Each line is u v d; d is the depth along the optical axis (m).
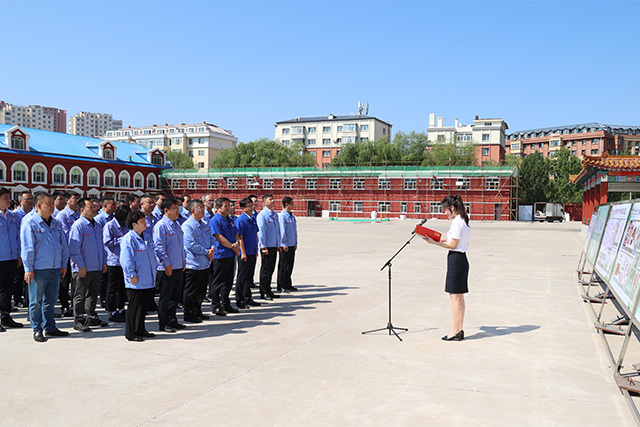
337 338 6.39
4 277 7.05
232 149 82.62
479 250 19.23
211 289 8.13
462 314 6.27
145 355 5.63
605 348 5.90
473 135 90.00
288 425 3.80
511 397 4.40
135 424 3.80
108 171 55.25
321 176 64.12
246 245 8.55
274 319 7.54
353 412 4.05
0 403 4.20
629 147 111.12
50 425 3.78
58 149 50.78
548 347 6.00
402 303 8.73
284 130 100.88
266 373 5.00
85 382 4.73
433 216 59.03
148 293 6.49
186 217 10.20
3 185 44.91
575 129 115.62
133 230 6.33
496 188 56.62
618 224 7.47
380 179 61.59
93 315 7.17
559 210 55.69
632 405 4.14
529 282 11.05
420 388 4.61
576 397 4.41
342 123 96.50
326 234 28.78
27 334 6.68
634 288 5.30
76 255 6.89
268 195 9.41
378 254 17.47
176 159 94.19
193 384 4.68
